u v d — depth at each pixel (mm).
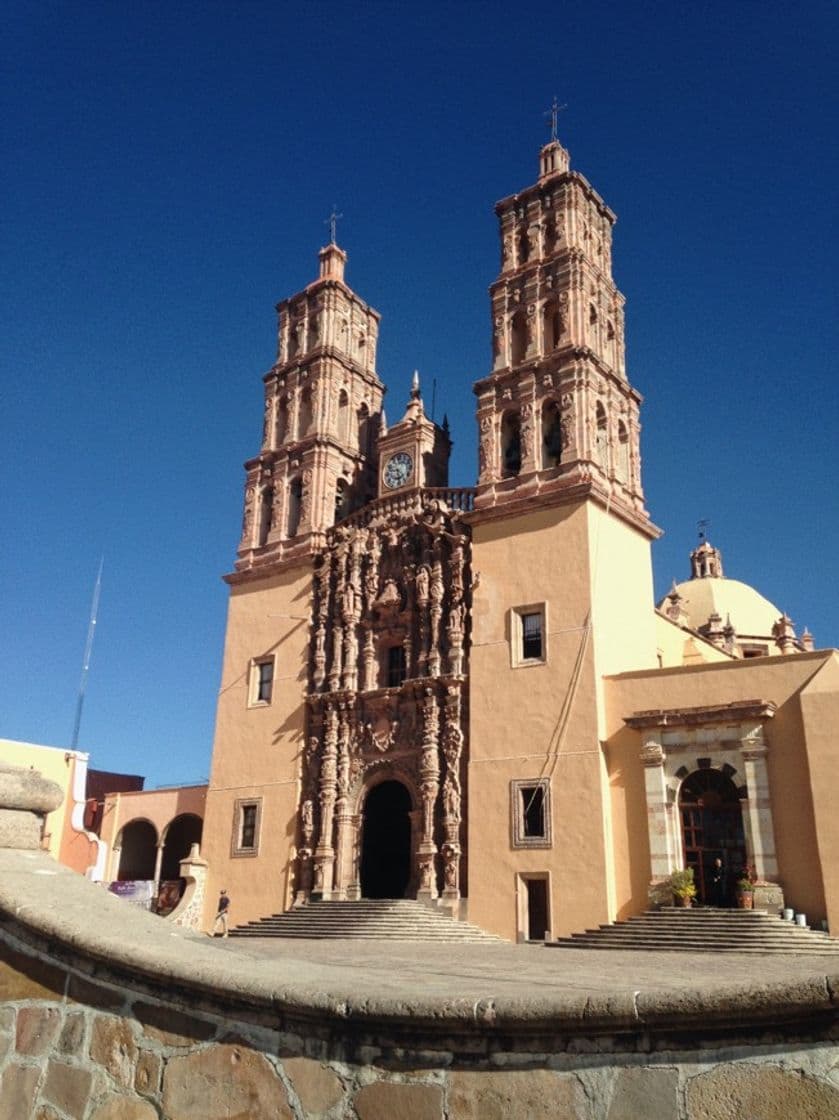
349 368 53094
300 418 51844
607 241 47531
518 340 44594
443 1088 4871
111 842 51062
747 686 32781
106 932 6348
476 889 35562
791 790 30859
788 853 30297
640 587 40688
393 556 44312
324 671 44500
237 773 45188
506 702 37406
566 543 38312
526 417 41781
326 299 53719
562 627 37125
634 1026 4617
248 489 51625
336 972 6402
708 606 71812
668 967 18391
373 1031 5102
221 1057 5520
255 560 49250
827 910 28828
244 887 42688
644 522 41312
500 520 40500
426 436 46719
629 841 33375
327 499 48781
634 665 38719
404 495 45031
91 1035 6109
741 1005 4422
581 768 34656
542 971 14867
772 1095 4316
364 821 41406
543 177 47438
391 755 40844
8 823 7758
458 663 39875
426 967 13578
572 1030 4715
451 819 37594
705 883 32062
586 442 39844
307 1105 5148
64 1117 6008
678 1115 4438
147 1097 5707
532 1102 4695
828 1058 4281
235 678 47250
